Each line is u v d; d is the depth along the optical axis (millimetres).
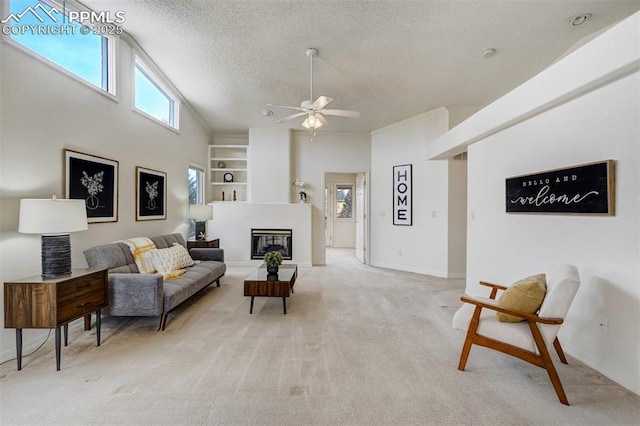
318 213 6531
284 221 6188
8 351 2248
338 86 4371
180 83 4539
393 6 2711
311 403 1785
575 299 2344
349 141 6539
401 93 4547
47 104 2602
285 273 3770
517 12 2758
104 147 3311
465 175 5129
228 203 6172
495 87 4332
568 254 2438
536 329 1883
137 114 3908
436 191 5312
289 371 2129
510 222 3166
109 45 3418
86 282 2408
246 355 2359
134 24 3164
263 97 4910
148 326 2928
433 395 1868
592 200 2188
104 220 3307
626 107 1980
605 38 1967
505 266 3254
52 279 2221
